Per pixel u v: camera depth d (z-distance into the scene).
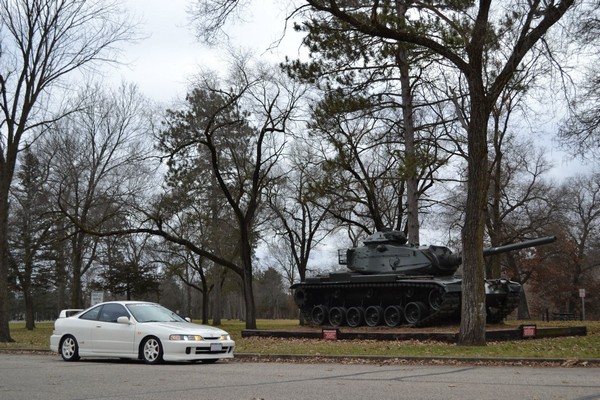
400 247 27.62
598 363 13.24
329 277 28.56
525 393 8.75
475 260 17.69
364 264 28.50
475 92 17.52
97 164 37.91
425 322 25.59
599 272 72.62
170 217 39.44
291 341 21.38
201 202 40.59
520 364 13.66
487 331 19.69
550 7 16.52
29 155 43.62
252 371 12.50
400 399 8.29
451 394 8.71
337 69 26.88
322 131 28.83
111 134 38.22
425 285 25.17
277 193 42.12
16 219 47.56
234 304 92.56
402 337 20.16
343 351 16.61
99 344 15.14
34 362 15.38
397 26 22.78
